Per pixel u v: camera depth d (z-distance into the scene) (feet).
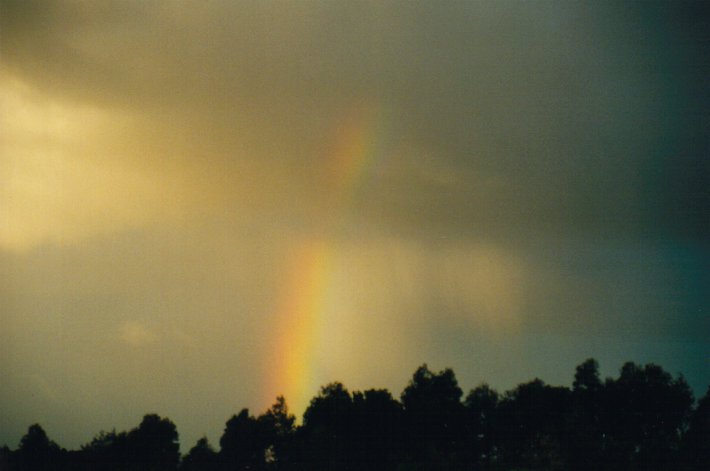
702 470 139.13
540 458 144.56
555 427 159.33
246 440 205.26
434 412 191.62
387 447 189.67
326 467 186.91
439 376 197.67
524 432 184.14
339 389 201.87
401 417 194.49
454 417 191.01
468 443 188.96
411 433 191.62
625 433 176.76
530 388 188.24
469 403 193.47
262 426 205.77
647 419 176.35
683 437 152.56
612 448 141.69
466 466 173.68
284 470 197.16
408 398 196.75
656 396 176.96
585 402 182.50
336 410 198.80
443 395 194.90
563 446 143.13
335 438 191.62
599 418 178.19
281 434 204.85
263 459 203.00
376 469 186.39
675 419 175.42
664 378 178.60
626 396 178.50
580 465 139.85
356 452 188.14
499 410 190.70
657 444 146.41
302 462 192.13
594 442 142.00
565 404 184.14
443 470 170.40
